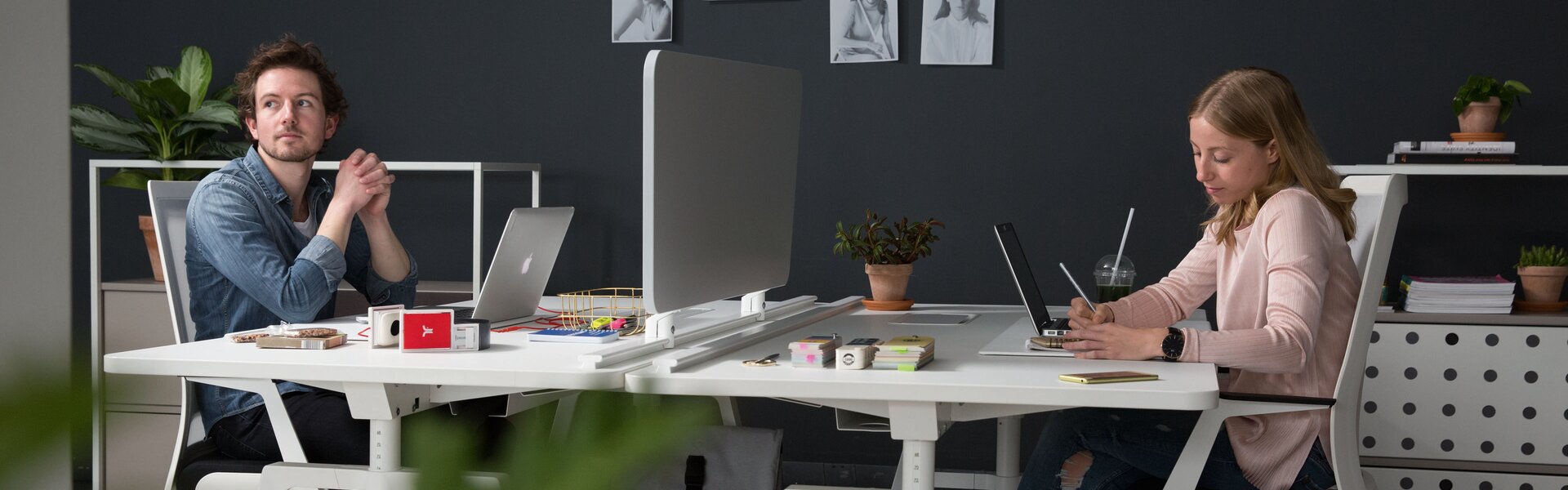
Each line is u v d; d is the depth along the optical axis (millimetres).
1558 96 2984
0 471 154
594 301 2516
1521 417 2756
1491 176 3035
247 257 1967
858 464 3375
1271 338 1541
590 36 3428
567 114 3453
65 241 307
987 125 3248
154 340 3146
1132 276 2359
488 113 3492
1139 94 3168
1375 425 2826
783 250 2158
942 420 1473
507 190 3506
